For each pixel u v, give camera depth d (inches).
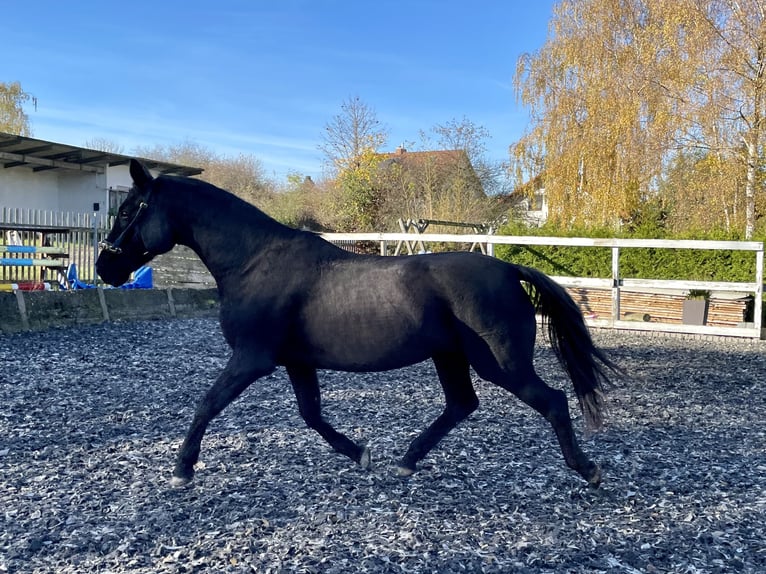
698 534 131.8
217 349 358.0
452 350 148.6
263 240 151.0
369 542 127.7
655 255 507.5
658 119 690.8
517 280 148.7
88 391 256.4
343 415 226.8
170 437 198.7
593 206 787.4
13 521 136.8
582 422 223.1
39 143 796.6
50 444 189.9
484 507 146.2
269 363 148.6
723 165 653.3
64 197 971.3
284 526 135.1
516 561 120.9
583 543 128.0
